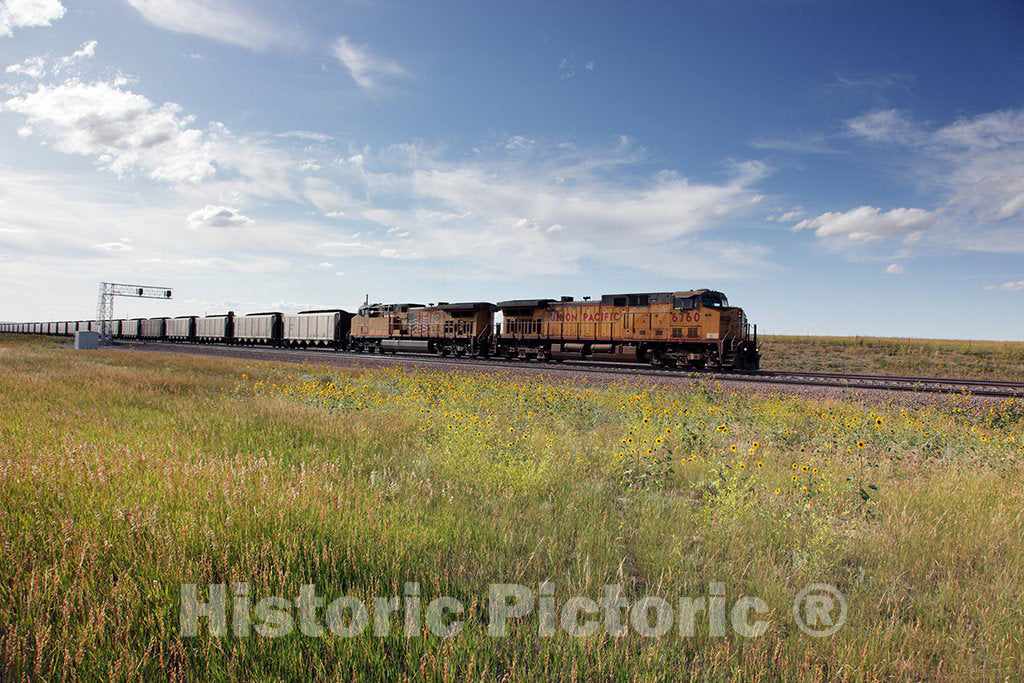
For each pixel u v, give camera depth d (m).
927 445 9.99
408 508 5.87
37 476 5.75
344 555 4.62
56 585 3.70
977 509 6.66
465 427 9.65
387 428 10.52
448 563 4.80
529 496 6.94
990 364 40.41
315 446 8.73
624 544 5.70
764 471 8.21
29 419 9.62
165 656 3.39
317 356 43.94
